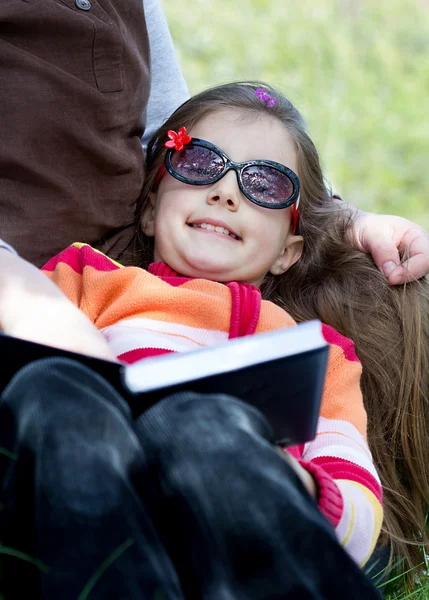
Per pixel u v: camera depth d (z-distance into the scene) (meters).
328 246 2.29
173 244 2.07
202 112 2.21
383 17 6.06
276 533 1.01
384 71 5.40
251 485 1.03
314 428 1.33
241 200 2.08
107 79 2.05
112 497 1.00
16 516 1.05
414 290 2.21
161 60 2.49
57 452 1.02
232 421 1.10
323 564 1.01
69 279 1.94
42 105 1.95
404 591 1.92
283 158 2.17
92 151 2.01
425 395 2.15
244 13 5.70
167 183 2.15
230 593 0.98
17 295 1.47
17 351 1.22
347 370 1.92
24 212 1.96
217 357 1.18
